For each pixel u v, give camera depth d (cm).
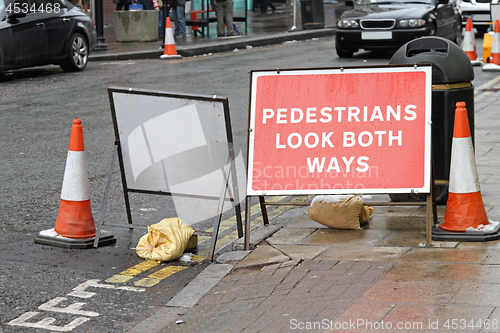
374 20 2653
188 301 732
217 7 3559
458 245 823
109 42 3481
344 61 2652
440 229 860
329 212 911
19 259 866
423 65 861
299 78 884
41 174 1280
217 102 866
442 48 1001
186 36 3672
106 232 942
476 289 684
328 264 782
